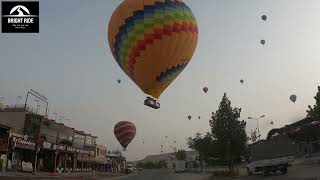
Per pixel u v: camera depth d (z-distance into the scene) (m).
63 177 47.59
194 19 27.38
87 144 78.88
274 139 34.78
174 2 26.50
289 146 34.31
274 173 36.09
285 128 33.62
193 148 85.00
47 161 59.16
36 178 40.25
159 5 25.89
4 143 45.75
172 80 27.31
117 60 27.67
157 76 26.52
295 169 38.09
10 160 48.28
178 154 136.88
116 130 50.84
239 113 46.84
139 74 26.67
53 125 60.94
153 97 27.62
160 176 58.59
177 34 25.91
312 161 44.91
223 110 46.47
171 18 25.77
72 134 69.69
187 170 93.56
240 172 49.94
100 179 51.44
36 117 55.97
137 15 25.78
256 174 37.88
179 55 26.47
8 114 55.84
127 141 50.31
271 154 34.91
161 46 25.67
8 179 35.66
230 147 45.62
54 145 59.25
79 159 73.44
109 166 102.31
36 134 55.00
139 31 25.67
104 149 96.12
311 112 45.06
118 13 26.70
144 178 51.53
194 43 27.41
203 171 76.25
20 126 55.22
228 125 45.88
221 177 42.16
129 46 26.06
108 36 27.83
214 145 46.78
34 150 53.00
